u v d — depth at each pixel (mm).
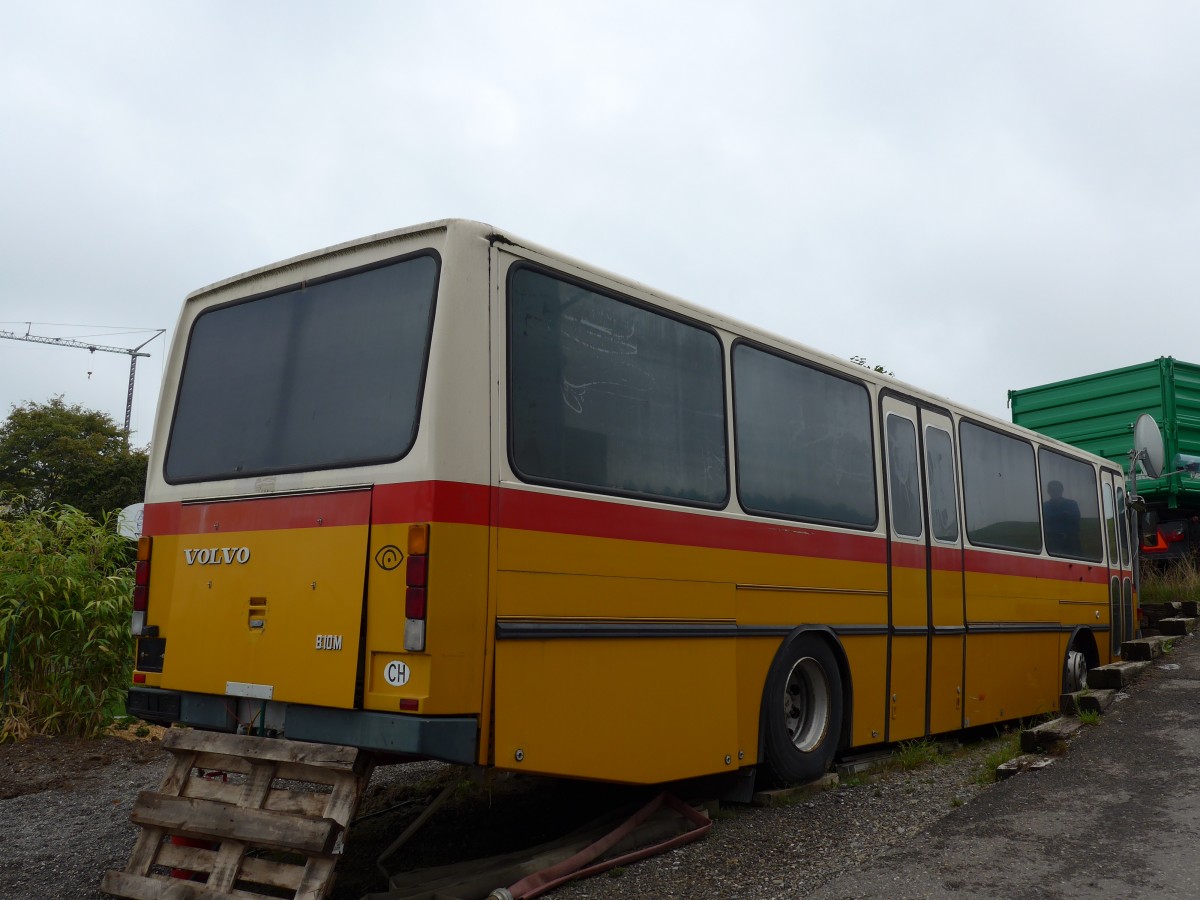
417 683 4465
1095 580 11477
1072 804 5539
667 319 6129
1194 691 7734
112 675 9383
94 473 34438
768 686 6594
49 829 6410
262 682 5012
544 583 5000
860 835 5660
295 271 5629
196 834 4734
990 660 9211
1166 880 4375
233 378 5770
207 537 5512
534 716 4867
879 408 8117
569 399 5320
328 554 4883
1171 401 13773
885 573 7871
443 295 4832
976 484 9352
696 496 6129
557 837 6105
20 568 9203
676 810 6074
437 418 4652
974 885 4469
